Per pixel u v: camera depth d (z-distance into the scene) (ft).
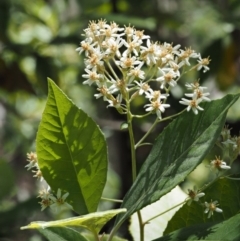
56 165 3.32
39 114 9.06
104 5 7.00
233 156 3.36
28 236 5.96
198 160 3.21
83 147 3.31
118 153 6.57
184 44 7.73
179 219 3.44
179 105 5.84
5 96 8.41
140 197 3.26
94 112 7.55
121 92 3.34
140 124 6.37
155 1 7.14
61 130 3.29
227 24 6.73
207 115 3.26
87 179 3.33
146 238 3.61
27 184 8.65
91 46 3.38
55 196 3.36
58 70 7.38
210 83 7.55
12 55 7.16
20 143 8.86
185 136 3.27
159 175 3.26
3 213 5.41
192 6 7.90
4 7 7.04
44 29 7.41
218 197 3.43
